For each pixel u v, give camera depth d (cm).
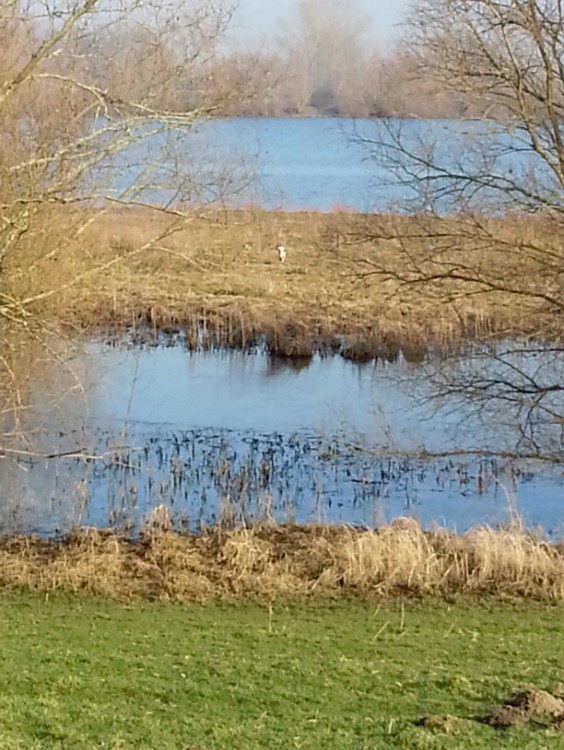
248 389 4762
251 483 3512
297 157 9694
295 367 5206
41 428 3238
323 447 3859
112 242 3000
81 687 1823
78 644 2145
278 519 3189
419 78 3138
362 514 3272
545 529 3142
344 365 5216
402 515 3225
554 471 3484
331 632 2303
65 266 2714
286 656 2078
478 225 3116
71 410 3916
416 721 1653
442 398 3678
